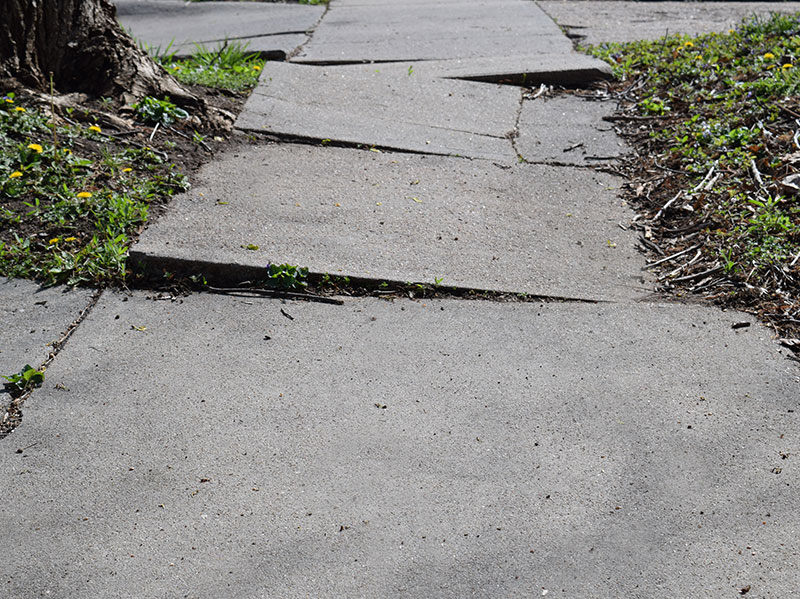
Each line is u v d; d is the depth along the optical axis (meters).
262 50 8.17
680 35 8.50
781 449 3.39
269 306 4.38
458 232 5.07
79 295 4.38
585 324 4.24
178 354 3.97
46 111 5.83
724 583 2.80
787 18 8.16
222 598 2.75
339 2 10.88
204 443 3.43
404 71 7.55
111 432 3.48
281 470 3.30
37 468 3.28
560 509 3.11
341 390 3.75
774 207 5.01
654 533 3.00
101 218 4.87
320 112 6.64
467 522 3.06
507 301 4.45
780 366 3.89
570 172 5.93
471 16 9.75
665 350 4.02
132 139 5.79
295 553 2.92
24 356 3.90
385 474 3.28
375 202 5.36
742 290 4.43
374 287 4.53
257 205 5.21
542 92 7.31
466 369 3.90
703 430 3.50
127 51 6.39
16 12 5.95
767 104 6.15
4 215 4.80
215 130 6.17
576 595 2.76
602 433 3.49
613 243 5.02
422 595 2.76
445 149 6.18
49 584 2.79
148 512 3.09
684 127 6.29
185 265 4.55
